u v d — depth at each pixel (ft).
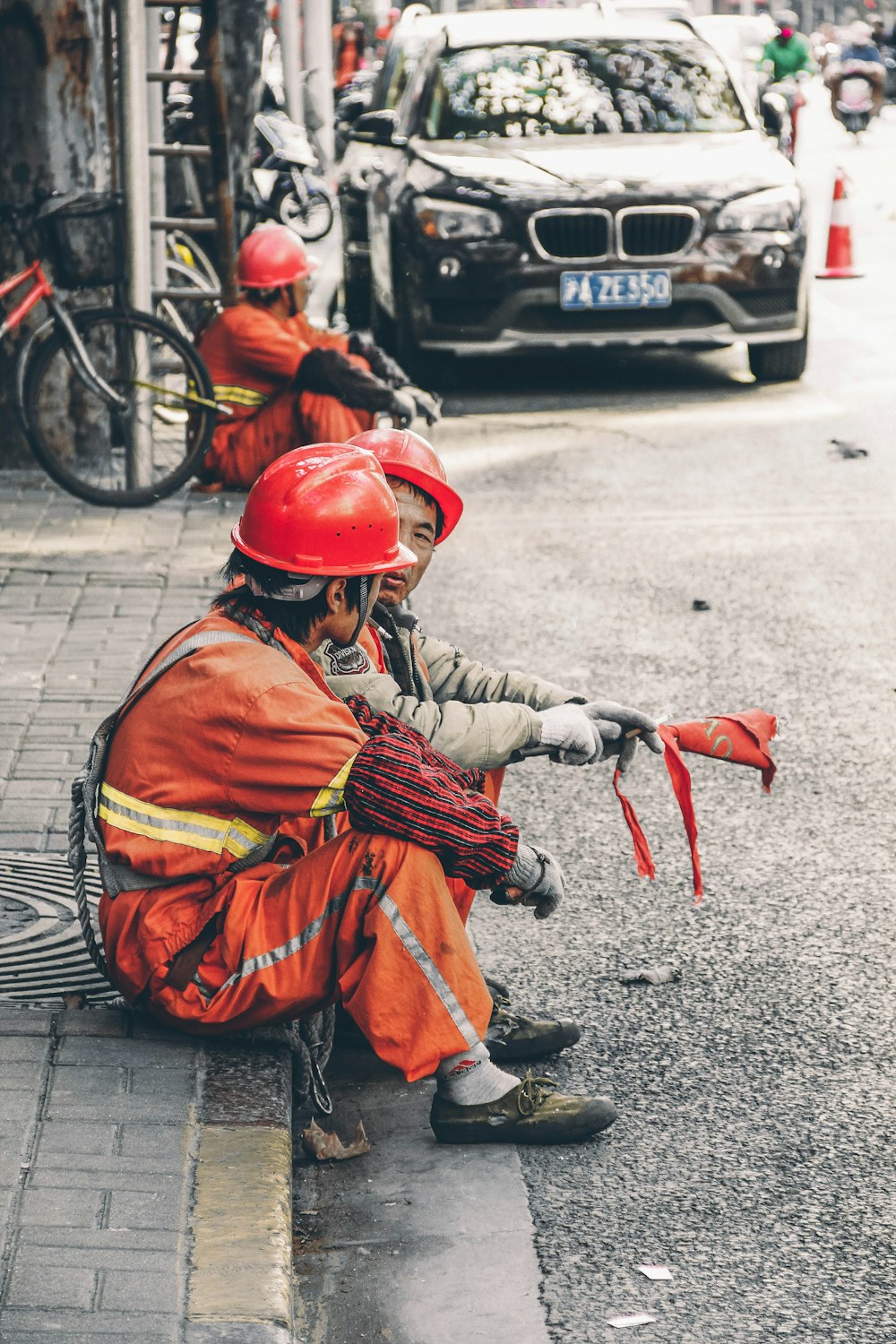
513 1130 18.26
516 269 56.39
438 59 63.21
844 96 153.99
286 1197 15.78
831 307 72.69
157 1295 14.10
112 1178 15.72
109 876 17.67
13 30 45.47
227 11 48.42
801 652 34.60
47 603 35.94
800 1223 16.93
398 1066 17.29
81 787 18.20
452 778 17.47
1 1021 18.58
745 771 29.27
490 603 37.91
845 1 295.69
